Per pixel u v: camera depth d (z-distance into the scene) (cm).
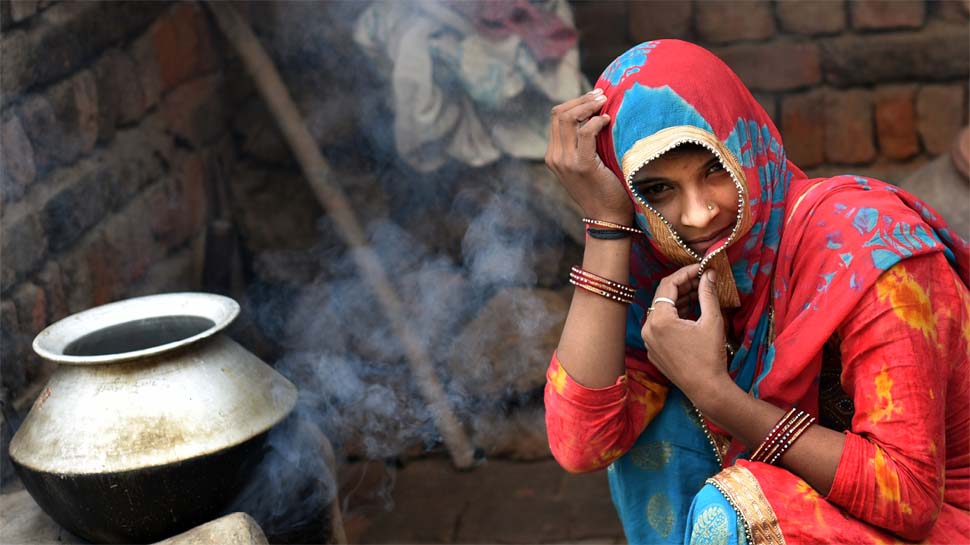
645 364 155
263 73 294
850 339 130
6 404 193
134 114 279
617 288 143
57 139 231
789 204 140
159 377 152
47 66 229
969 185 266
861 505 130
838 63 362
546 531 248
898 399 127
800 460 133
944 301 130
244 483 159
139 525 152
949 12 359
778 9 362
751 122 137
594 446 149
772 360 138
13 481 191
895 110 364
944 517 139
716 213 134
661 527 160
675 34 366
